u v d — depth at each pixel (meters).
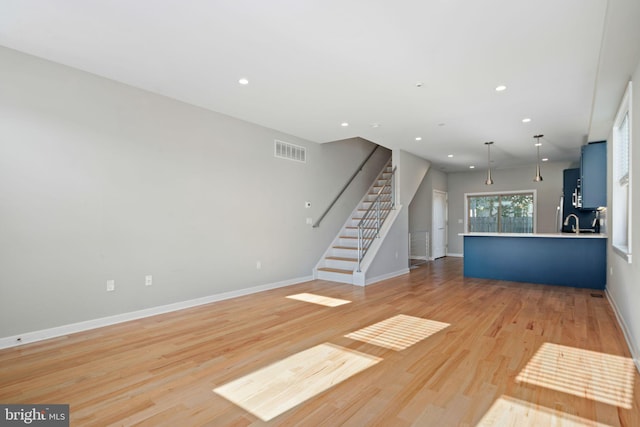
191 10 2.29
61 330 3.20
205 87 3.67
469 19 2.35
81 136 3.33
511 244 6.00
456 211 9.87
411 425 1.81
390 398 2.08
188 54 2.94
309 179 6.07
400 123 4.89
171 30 2.55
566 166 8.23
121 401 2.06
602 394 2.12
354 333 3.25
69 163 3.26
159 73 3.34
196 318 3.75
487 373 2.40
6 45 2.85
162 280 3.96
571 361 2.59
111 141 3.54
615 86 3.18
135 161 3.72
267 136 5.25
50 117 3.14
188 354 2.77
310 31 2.54
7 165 2.92
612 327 3.38
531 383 2.26
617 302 3.87
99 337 3.16
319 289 5.30
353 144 7.30
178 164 4.12
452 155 7.26
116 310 3.58
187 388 2.22
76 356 2.72
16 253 2.96
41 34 2.65
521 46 2.71
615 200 4.14
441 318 3.73
